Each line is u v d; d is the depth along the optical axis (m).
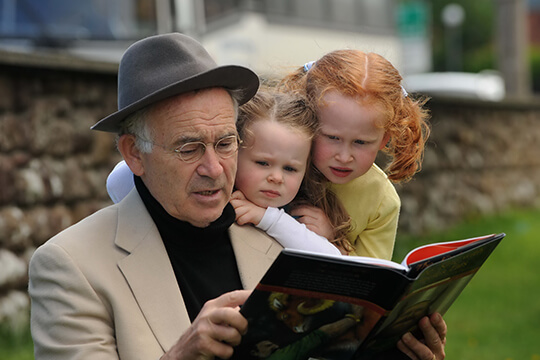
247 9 11.70
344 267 2.40
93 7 10.18
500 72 16.75
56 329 2.76
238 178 3.17
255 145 3.12
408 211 12.04
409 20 15.38
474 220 13.41
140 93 2.83
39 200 6.93
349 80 3.18
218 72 2.75
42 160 7.00
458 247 2.79
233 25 11.52
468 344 6.89
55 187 7.05
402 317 2.73
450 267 2.67
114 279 2.84
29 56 6.65
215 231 3.01
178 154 2.81
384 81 3.21
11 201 6.66
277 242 3.19
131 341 2.77
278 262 2.33
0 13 9.88
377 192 3.43
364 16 14.69
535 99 15.48
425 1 55.12
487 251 2.80
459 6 55.75
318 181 3.35
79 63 7.12
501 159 14.61
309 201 3.37
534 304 8.23
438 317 2.93
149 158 2.86
